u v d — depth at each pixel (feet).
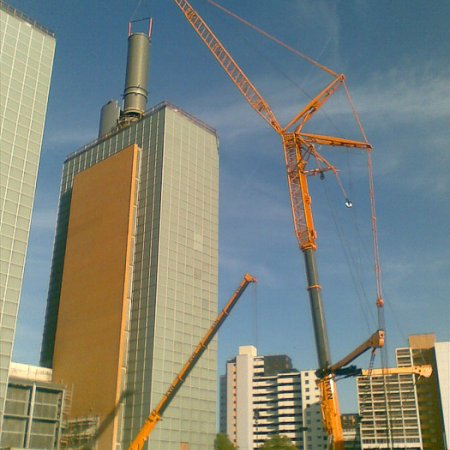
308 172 456.86
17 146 384.47
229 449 587.27
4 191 369.09
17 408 401.08
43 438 407.85
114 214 480.23
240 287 326.03
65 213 544.62
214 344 466.70
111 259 464.24
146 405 400.26
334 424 334.65
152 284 435.94
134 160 488.44
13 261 361.30
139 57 579.89
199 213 492.95
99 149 547.08
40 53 419.13
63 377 451.53
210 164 524.11
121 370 419.13
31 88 405.39
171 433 407.44
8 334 346.95
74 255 498.69
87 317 460.14
